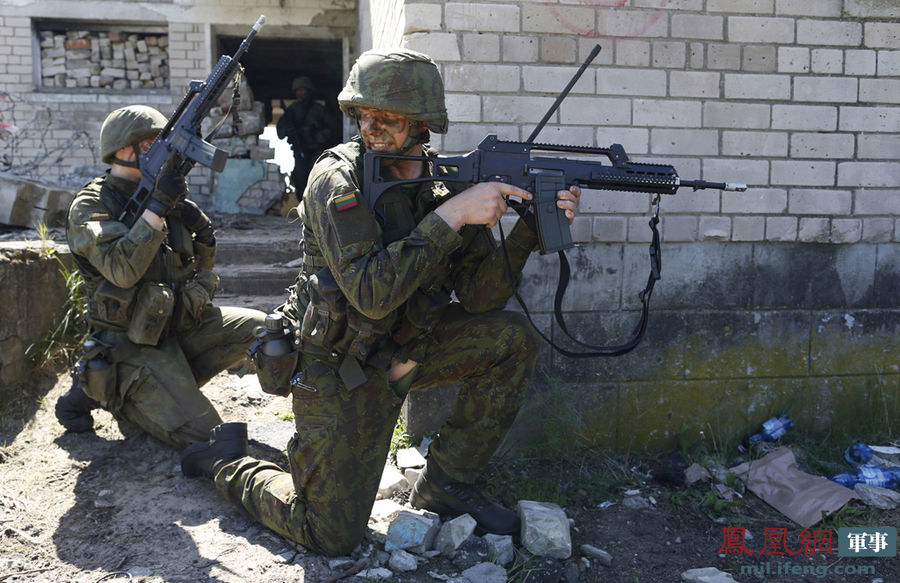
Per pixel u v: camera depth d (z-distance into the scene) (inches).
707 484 125.3
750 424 140.6
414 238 83.0
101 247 110.0
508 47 126.4
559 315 92.6
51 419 133.0
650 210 133.6
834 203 139.7
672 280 136.0
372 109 84.2
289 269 206.8
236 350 131.6
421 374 100.2
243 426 109.4
